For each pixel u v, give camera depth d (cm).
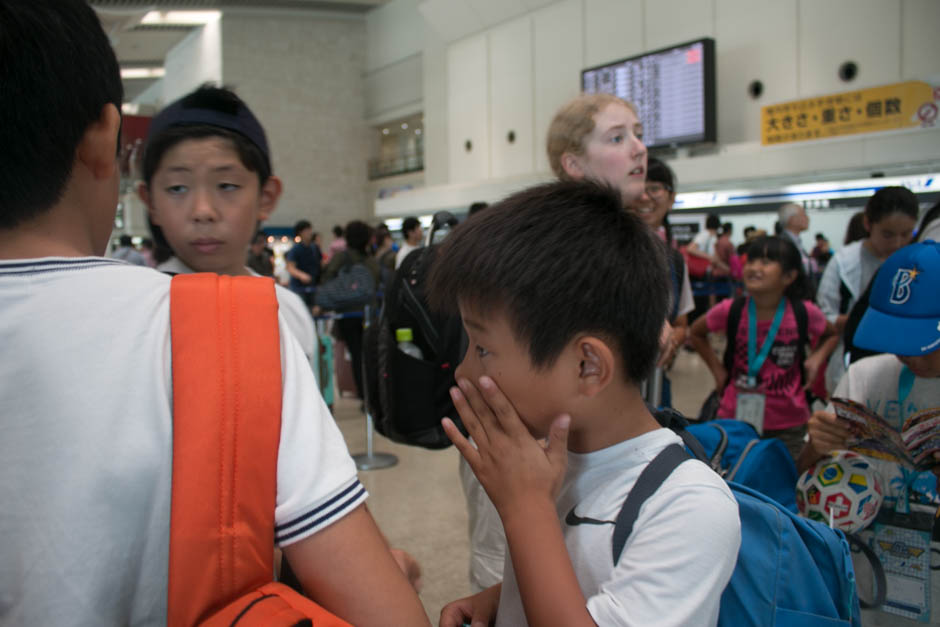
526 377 67
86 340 54
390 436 173
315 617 52
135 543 53
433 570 249
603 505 71
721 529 65
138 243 1425
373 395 179
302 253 784
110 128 59
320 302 455
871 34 966
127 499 53
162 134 123
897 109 877
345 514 59
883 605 127
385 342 171
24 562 51
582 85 1271
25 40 53
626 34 1273
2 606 51
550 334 65
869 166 901
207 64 2245
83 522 51
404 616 58
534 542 64
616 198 73
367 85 2316
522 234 66
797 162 974
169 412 56
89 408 52
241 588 55
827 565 81
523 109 1493
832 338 247
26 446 51
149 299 58
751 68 1095
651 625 61
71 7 56
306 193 2248
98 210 61
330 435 62
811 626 77
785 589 78
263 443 56
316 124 2264
